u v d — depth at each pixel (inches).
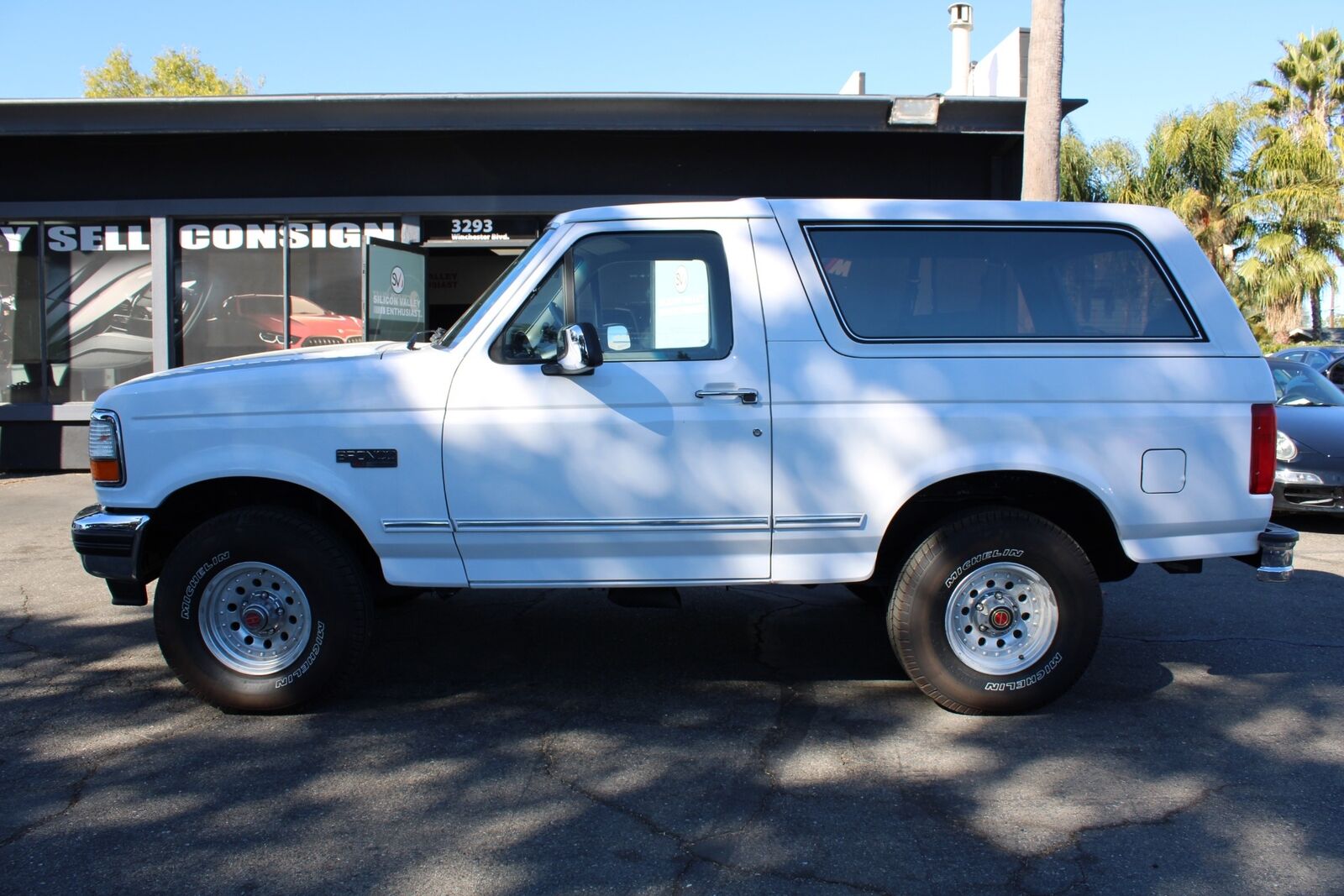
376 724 172.9
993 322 174.6
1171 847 130.3
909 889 120.6
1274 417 176.4
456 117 439.2
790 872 124.6
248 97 428.5
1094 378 170.9
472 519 169.2
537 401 167.9
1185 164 889.5
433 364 170.7
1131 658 207.2
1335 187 886.4
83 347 487.5
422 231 474.3
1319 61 1238.3
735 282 171.5
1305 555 302.2
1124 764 155.7
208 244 480.4
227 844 131.6
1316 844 131.3
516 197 467.5
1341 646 214.4
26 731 169.3
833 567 172.1
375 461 168.7
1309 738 165.5
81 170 470.3
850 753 160.1
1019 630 173.6
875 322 172.7
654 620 234.7
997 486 178.5
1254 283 884.6
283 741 165.0
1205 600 250.2
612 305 174.2
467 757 159.2
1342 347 546.6
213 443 169.6
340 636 171.8
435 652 211.2
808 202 176.9
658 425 167.6
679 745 163.6
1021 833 134.1
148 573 180.2
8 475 472.4
